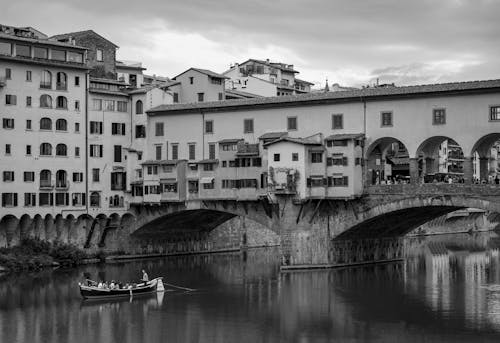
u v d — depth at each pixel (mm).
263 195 98438
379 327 68438
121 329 68625
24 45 101188
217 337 65750
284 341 64375
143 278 87938
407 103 91000
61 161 104312
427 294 82500
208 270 102250
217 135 104312
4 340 65125
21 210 100375
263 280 92750
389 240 108688
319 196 94188
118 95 110375
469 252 126562
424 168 97625
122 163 110750
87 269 101250
